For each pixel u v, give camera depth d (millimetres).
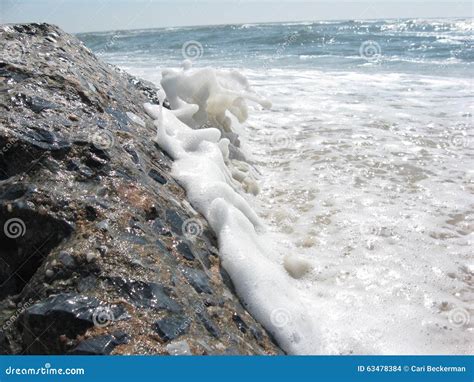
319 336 2418
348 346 2377
